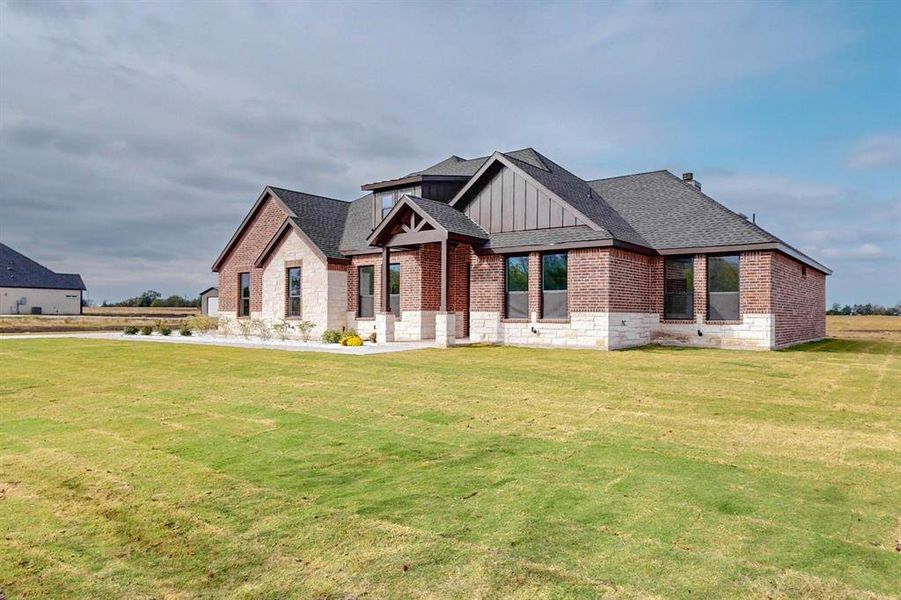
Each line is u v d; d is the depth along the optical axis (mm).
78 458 5859
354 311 23547
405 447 6098
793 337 20328
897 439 6277
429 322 21000
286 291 24594
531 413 7699
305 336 22125
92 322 44688
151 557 3648
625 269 17750
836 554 3512
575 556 3521
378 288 22594
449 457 5715
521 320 18719
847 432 6602
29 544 3861
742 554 3518
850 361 14102
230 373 11805
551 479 4988
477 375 11227
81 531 4062
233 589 3225
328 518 4199
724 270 18141
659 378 10820
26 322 44375
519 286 19062
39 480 5180
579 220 17797
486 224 20109
